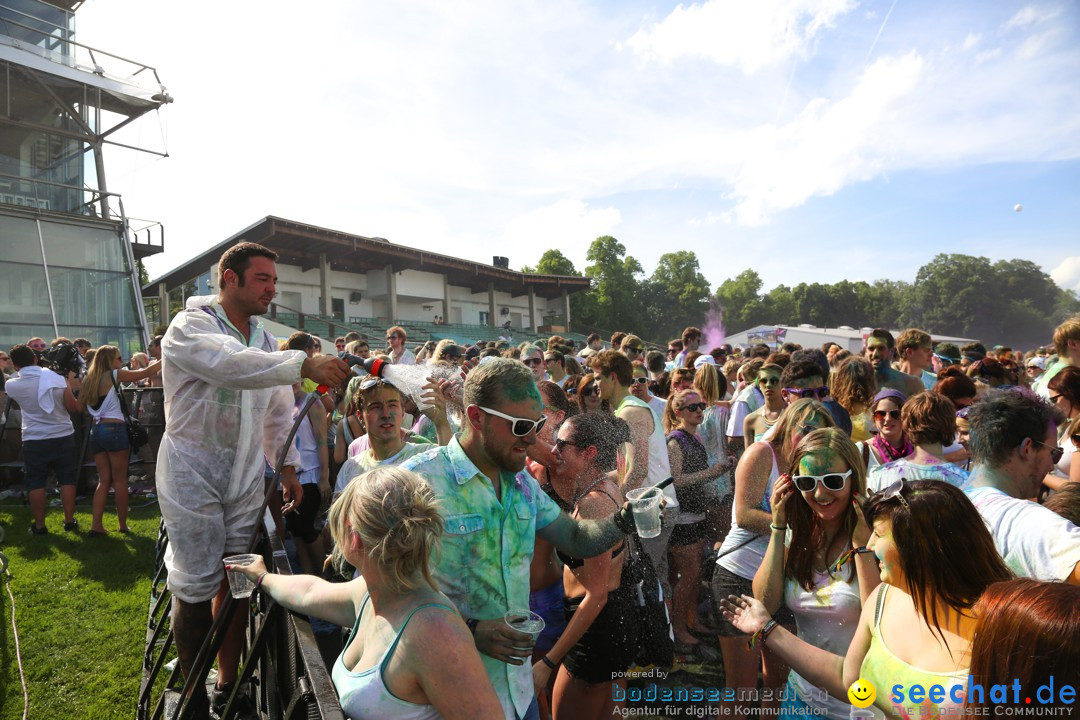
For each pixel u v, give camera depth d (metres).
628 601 1.81
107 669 3.72
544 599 2.29
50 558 5.44
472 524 1.67
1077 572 1.74
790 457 1.92
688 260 73.44
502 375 1.63
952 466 2.72
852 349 27.81
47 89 14.20
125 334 14.67
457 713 1.29
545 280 38.22
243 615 2.84
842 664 1.65
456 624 1.36
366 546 1.38
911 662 1.48
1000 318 85.00
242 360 2.43
